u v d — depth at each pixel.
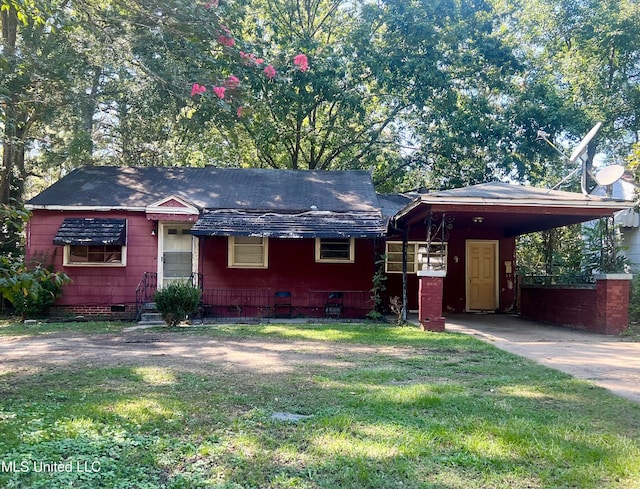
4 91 12.48
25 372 6.45
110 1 11.36
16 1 9.73
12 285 4.54
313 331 10.85
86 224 14.01
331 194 15.40
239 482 3.19
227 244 14.51
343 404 4.98
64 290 14.15
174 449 3.72
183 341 9.45
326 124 23.08
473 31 20.67
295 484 3.16
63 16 11.14
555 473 3.36
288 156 24.70
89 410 4.60
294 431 4.16
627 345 9.24
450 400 5.08
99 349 8.45
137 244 14.34
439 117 21.05
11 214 5.10
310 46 19.97
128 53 13.09
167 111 17.56
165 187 15.34
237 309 14.34
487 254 16.27
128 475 3.27
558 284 12.63
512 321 13.63
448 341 9.48
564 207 10.66
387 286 15.65
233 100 9.88
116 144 21.89
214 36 9.36
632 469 3.39
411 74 20.00
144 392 5.40
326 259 14.58
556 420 4.46
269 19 22.06
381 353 8.20
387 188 24.95
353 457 3.57
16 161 17.81
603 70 24.28
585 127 20.50
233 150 23.97
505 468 3.42
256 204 14.50
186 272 14.44
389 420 4.43
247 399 5.16
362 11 21.16
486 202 10.48
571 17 24.45
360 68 20.52
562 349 8.72
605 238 12.34
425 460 3.54
